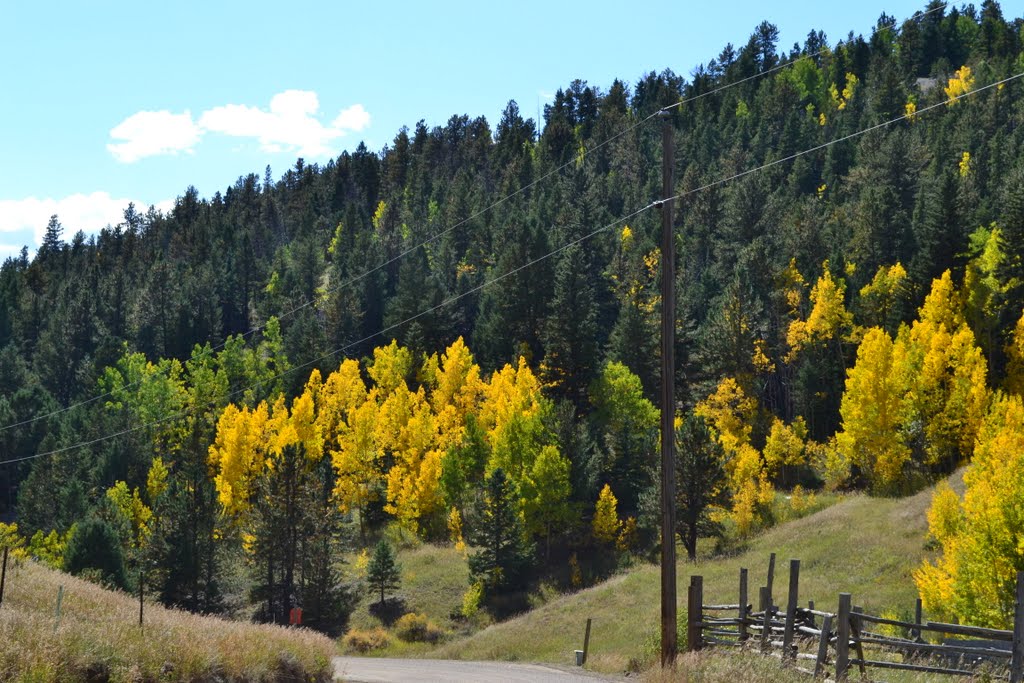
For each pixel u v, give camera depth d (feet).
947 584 95.40
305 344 395.14
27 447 366.63
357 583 238.27
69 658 43.32
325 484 260.62
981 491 94.22
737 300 299.17
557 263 360.48
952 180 296.92
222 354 447.42
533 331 345.92
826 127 614.75
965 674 48.49
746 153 563.89
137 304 542.57
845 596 51.55
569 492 237.45
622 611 156.76
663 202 65.26
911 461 228.02
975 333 256.32
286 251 646.33
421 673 84.84
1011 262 268.21
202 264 594.65
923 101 640.58
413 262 402.72
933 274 291.17
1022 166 407.64
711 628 72.69
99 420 352.08
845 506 202.08
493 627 178.50
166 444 379.14
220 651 54.39
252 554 232.53
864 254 358.43
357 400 338.54
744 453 236.84
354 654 191.62
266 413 315.58
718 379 297.33
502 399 273.54
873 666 52.42
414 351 358.02
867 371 225.97
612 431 276.00
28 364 517.55
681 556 221.66
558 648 141.28
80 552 194.29
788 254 373.61
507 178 626.64
